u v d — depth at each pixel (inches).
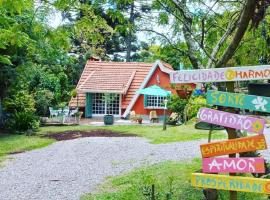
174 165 500.4
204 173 168.9
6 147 770.8
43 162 617.3
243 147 163.0
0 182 484.7
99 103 1417.3
